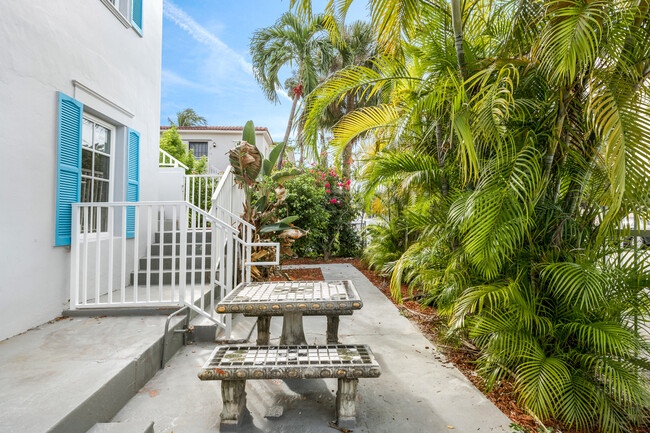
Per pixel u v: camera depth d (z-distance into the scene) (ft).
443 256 11.88
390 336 13.39
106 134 16.01
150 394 8.75
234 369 7.06
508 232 8.03
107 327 11.18
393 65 10.86
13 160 10.24
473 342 11.53
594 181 8.87
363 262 30.32
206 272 17.51
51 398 6.72
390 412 8.18
